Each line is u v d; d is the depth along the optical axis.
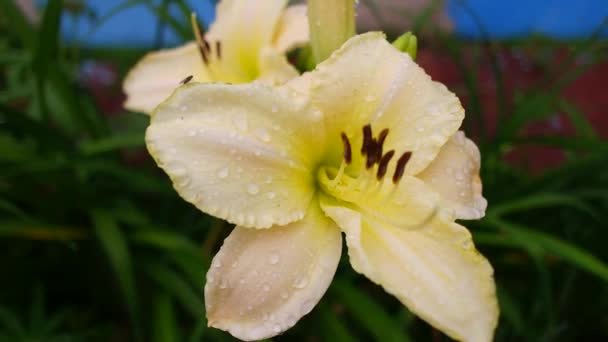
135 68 0.37
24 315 0.46
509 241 0.41
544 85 0.47
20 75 0.54
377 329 0.36
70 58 0.62
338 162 0.30
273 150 0.28
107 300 0.47
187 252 0.41
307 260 0.28
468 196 0.30
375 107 0.30
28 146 0.43
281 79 0.35
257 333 0.27
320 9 0.31
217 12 0.37
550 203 0.42
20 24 0.43
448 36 0.58
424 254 0.28
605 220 0.45
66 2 0.56
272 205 0.28
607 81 0.82
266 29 0.36
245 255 0.28
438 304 0.27
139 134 0.44
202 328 0.38
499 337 0.43
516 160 0.66
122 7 0.48
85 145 0.43
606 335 0.48
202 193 0.27
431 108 0.30
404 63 0.30
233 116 0.28
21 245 0.45
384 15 0.78
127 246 0.41
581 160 0.44
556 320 0.45
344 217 0.28
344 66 0.29
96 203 0.42
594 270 0.37
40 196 0.42
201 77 0.35
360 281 0.46
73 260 0.45
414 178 0.29
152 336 0.42
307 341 0.43
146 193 0.50
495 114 0.69
